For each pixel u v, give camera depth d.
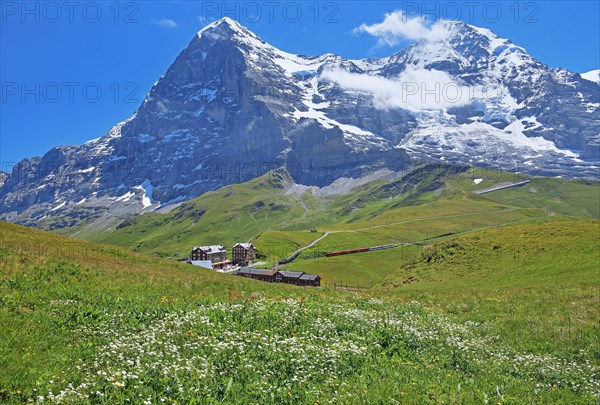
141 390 13.95
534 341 28.25
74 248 56.88
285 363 17.42
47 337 19.14
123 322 22.61
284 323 23.23
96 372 15.41
